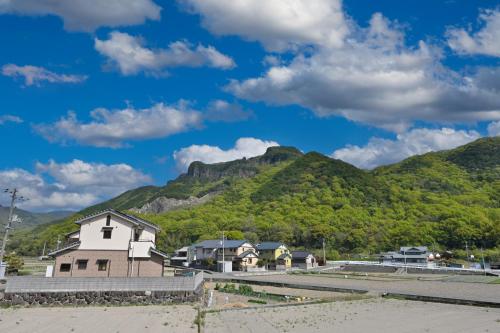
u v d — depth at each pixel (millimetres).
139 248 42156
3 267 44969
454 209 130500
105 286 30812
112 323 23828
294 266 89938
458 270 70562
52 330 21938
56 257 40156
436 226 116438
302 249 110938
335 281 55750
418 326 22922
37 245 113500
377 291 39656
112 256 41438
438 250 105438
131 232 42531
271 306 29984
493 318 25109
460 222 114375
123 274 41219
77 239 47281
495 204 145625
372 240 115125
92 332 21531
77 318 25266
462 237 108438
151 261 42281
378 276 66625
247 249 87188
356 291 40406
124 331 21812
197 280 33969
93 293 30484
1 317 25266
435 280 57500
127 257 41750
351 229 121000
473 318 25234
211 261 82188
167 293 31906
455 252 102500
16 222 48594
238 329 22281
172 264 98438
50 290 29859
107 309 28734
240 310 28578
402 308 29656
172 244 116188
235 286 47375
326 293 41031
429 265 84438
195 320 24609
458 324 23375
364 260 101875
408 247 99312
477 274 67812
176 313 27203
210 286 48312
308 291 43125
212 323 23953
